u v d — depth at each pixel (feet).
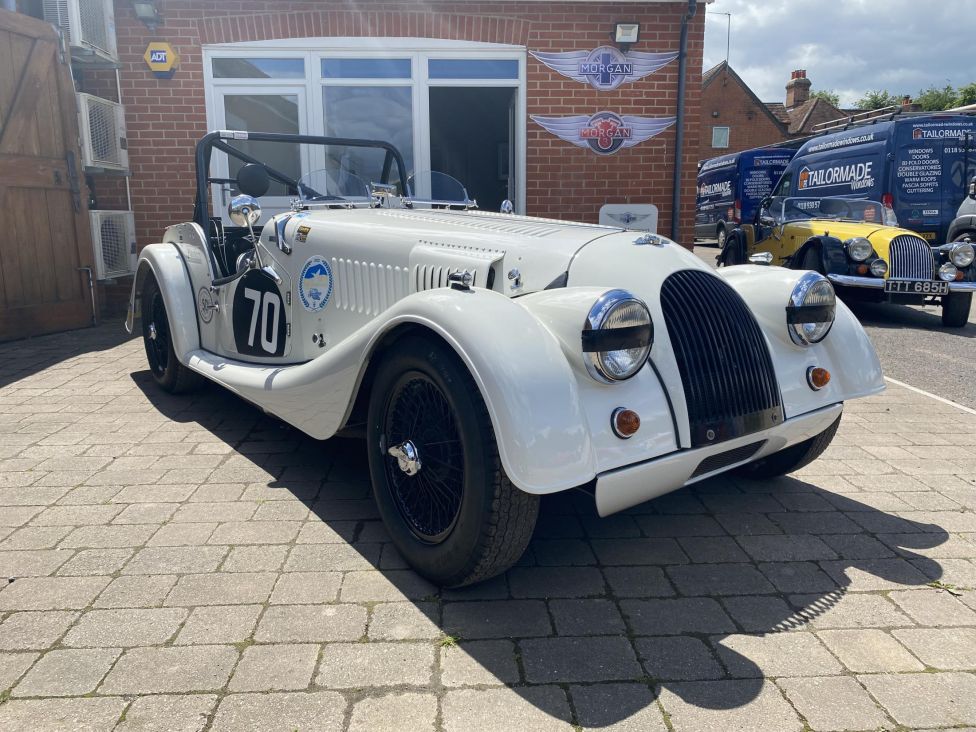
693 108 27.27
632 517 10.07
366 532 9.32
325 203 13.66
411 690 6.34
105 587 7.94
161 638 7.04
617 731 5.89
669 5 26.23
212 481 10.91
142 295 15.51
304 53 25.77
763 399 8.54
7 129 20.30
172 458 11.85
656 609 7.73
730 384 8.23
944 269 25.89
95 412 14.33
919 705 6.24
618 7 26.14
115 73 25.25
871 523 9.89
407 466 7.91
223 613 7.47
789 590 8.14
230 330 13.08
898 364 20.45
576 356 7.18
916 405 15.84
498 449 6.84
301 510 9.95
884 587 8.22
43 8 22.21
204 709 6.07
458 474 7.57
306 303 11.39
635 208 27.61
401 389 8.16
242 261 11.72
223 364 12.48
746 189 59.72
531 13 26.04
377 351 8.48
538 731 5.87
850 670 6.73
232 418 13.98
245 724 5.90
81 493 10.43
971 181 34.01
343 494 10.49
